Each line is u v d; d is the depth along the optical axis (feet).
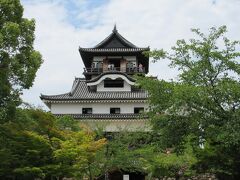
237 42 66.69
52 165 69.67
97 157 102.47
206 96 61.98
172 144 68.03
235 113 61.26
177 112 65.87
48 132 76.23
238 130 59.72
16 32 67.36
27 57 72.43
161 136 69.62
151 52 70.18
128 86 180.34
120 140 115.34
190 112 65.00
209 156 72.38
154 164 108.68
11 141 70.03
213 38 67.62
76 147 74.38
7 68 69.00
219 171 74.49
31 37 73.20
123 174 143.74
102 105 168.86
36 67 72.95
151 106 68.85
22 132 69.51
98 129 119.85
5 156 67.56
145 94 172.45
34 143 69.10
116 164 108.99
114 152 109.19
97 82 179.32
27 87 72.18
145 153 109.60
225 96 62.13
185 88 61.46
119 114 158.20
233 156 68.18
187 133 66.23
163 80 67.46
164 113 68.23
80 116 157.48
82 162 77.71
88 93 177.68
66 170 72.49
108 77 178.91
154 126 68.64
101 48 195.83
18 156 69.46
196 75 65.46
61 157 70.74
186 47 67.62
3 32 67.10
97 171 105.60
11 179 73.92
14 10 71.05
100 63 194.80
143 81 68.23
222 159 71.46
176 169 108.37
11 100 70.38
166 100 66.28
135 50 191.72
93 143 88.99
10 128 69.62
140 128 126.62
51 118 76.54
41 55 74.69
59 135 77.46
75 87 182.60
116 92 177.99
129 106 168.25
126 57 195.93
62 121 106.52
